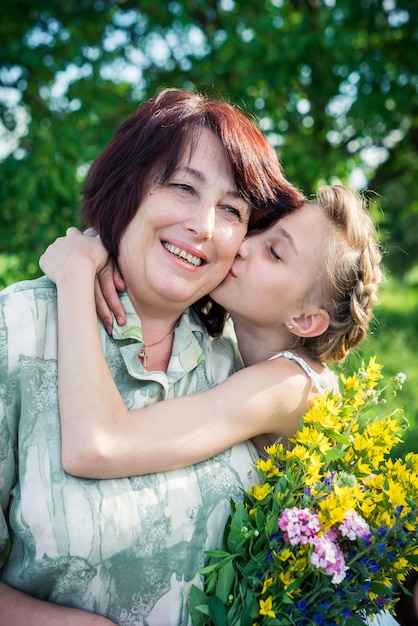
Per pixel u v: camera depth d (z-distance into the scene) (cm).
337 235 184
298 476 154
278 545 148
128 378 162
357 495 153
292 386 175
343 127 688
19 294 155
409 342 838
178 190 160
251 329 194
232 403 164
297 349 195
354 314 184
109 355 161
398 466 170
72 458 143
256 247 182
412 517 149
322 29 614
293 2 668
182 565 154
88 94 612
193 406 160
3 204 573
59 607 146
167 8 650
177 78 667
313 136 674
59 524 142
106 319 160
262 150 172
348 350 197
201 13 665
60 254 164
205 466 162
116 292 166
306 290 183
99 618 145
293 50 601
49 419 149
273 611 143
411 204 933
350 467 170
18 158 556
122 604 150
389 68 668
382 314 945
